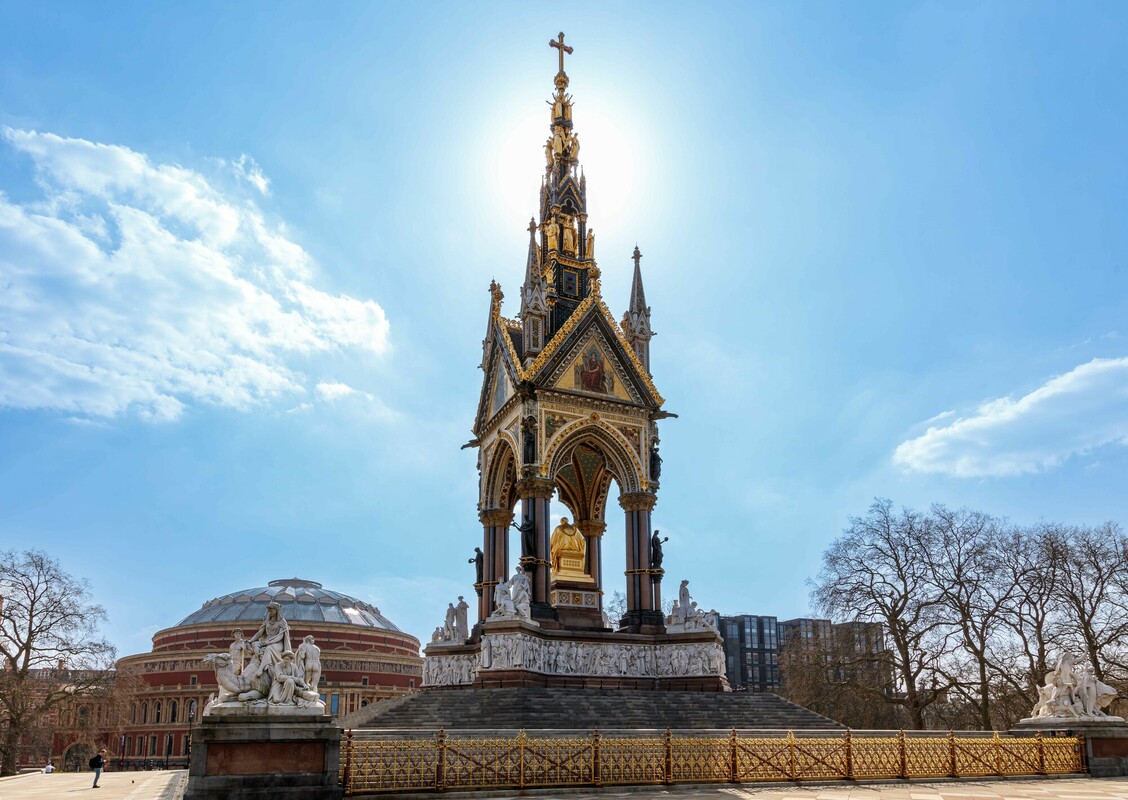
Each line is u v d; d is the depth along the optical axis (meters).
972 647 78.88
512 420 63.47
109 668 101.81
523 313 64.50
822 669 85.88
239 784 28.66
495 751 33.38
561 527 65.19
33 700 101.25
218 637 160.25
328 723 30.36
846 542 85.56
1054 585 77.94
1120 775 44.91
